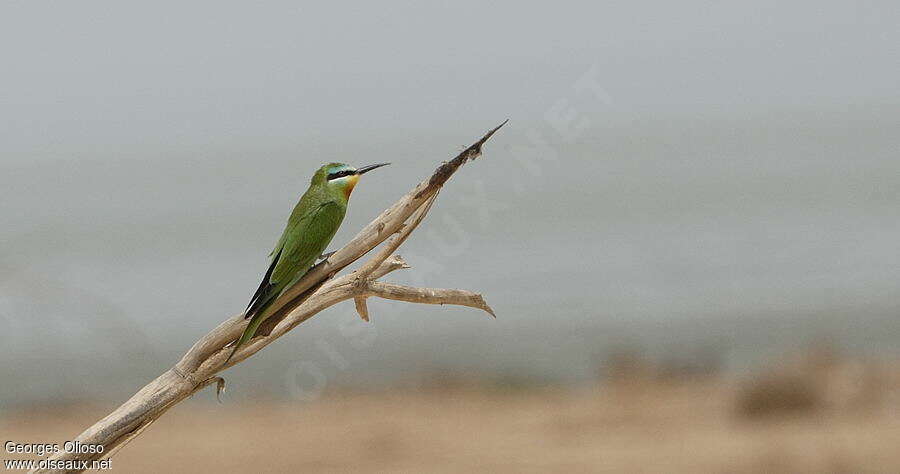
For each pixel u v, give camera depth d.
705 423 18.61
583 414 20.36
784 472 14.41
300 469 16.53
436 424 20.30
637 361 27.25
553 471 15.47
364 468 16.47
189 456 17.70
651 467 15.32
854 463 14.52
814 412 18.55
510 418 20.59
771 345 30.45
